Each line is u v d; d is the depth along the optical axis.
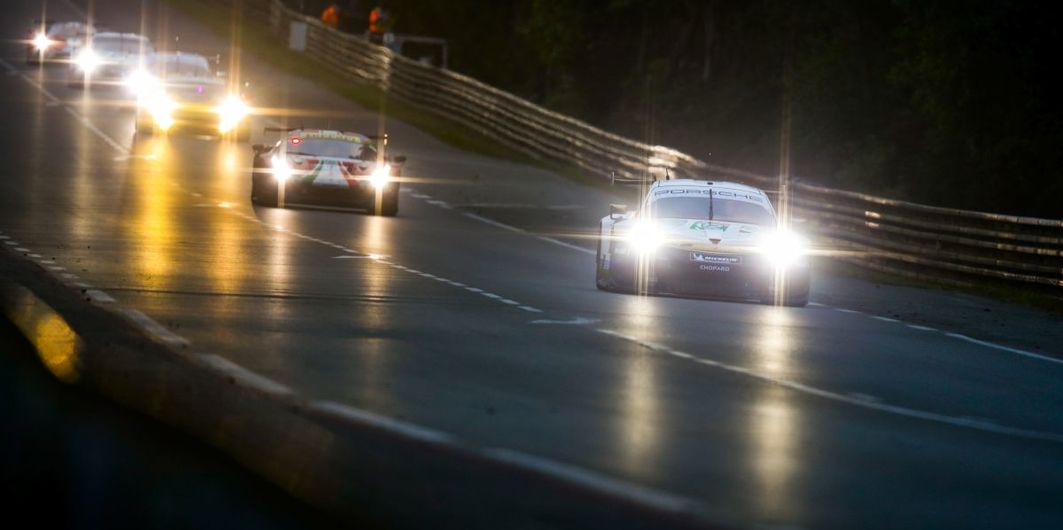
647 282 55.75
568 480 23.16
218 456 23.81
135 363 31.17
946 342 50.03
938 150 146.88
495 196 106.69
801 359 41.62
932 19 146.88
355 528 19.58
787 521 22.05
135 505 20.97
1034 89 145.50
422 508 20.38
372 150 87.94
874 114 178.12
